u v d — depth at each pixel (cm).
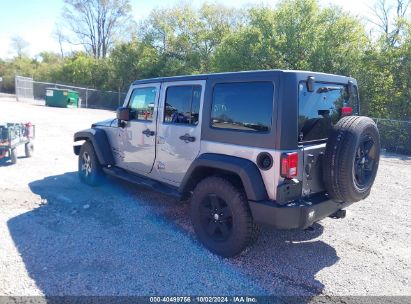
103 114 2233
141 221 464
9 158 793
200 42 3341
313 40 1858
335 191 339
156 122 466
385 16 2392
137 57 3453
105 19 4944
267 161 330
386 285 330
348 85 416
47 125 1446
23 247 376
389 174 859
